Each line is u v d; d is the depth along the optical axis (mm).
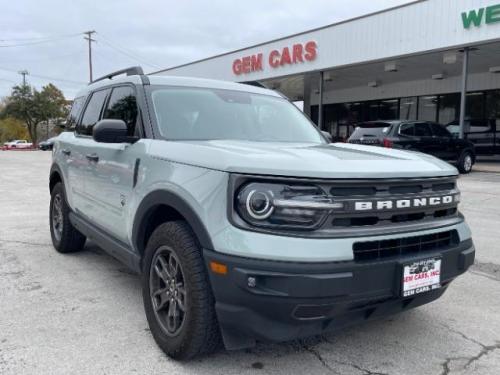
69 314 3822
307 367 3037
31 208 9164
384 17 16406
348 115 26922
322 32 18594
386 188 2801
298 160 2732
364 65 18672
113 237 4105
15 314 3809
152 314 3287
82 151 4727
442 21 14773
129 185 3605
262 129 4121
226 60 23719
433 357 3195
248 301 2561
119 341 3354
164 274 3188
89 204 4566
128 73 4516
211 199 2725
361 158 3016
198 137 3709
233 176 2656
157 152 3342
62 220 5551
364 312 2826
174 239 2971
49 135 70250
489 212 8484
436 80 22453
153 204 3199
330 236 2578
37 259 5426
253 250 2525
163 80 4117
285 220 2570
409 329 3629
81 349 3225
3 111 69250
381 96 24922
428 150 14164
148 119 3701
